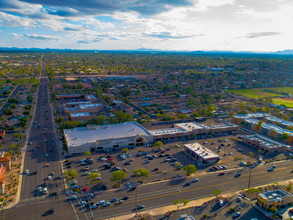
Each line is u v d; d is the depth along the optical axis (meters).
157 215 115.75
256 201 127.25
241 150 198.12
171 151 194.25
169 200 128.38
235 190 139.25
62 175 151.38
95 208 120.62
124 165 168.25
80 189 136.62
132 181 147.12
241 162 173.75
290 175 157.75
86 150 187.38
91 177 141.75
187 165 166.00
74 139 197.00
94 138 199.75
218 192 127.44
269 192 127.62
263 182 148.50
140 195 132.50
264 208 121.75
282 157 186.12
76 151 184.12
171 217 114.19
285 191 128.88
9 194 130.62
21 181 143.75
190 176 154.12
